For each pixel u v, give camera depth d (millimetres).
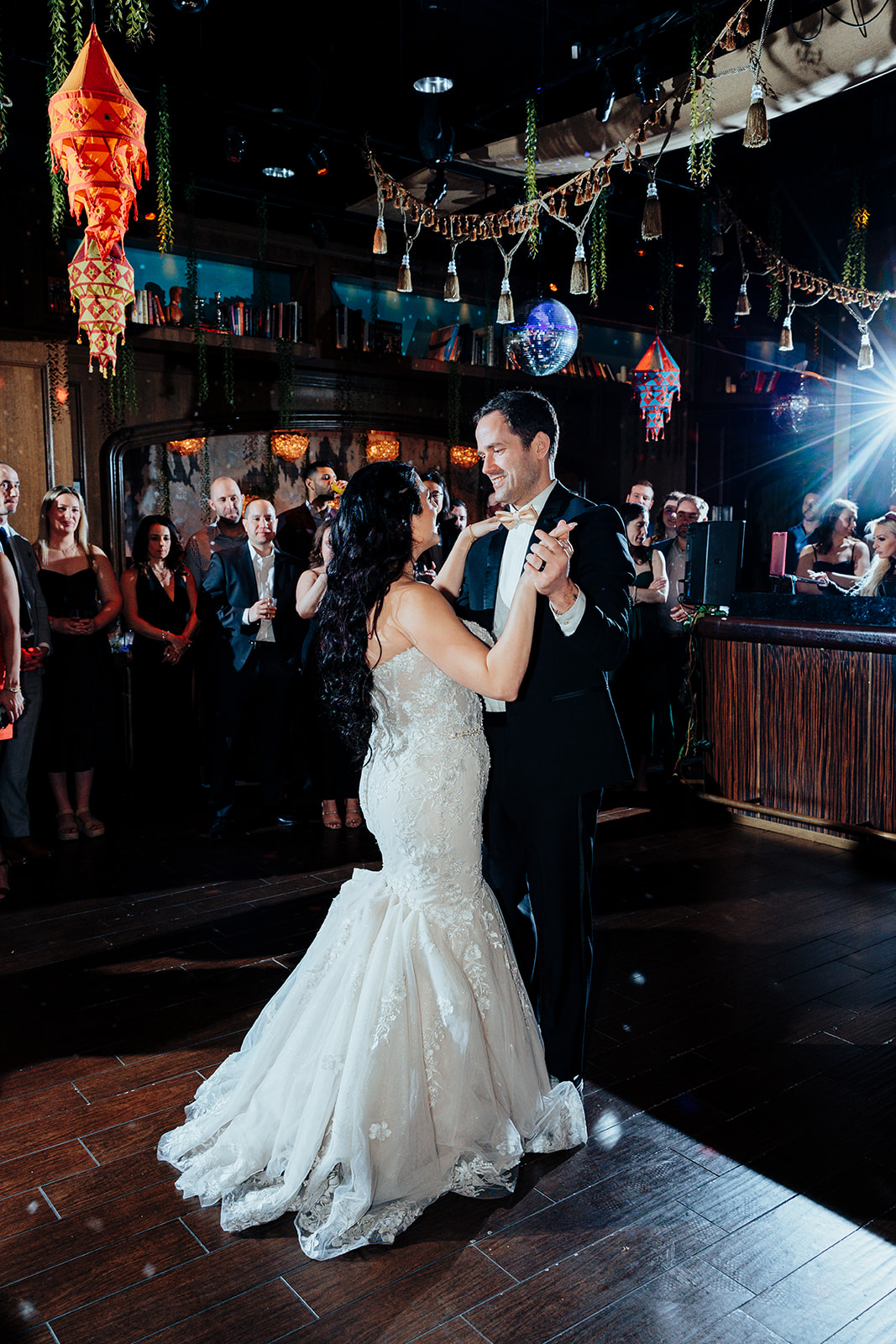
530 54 5609
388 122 5715
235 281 6664
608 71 4715
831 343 8359
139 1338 1628
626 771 2166
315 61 5062
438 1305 1698
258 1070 2123
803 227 8102
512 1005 2109
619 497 8500
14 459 5707
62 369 5773
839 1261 1809
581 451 8289
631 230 7148
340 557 1975
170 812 5113
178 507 6531
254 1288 1745
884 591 4855
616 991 2932
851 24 3744
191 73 5125
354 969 1999
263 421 6723
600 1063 2525
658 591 5035
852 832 4281
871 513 8242
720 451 8758
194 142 5703
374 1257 1821
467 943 2041
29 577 4262
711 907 3619
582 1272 1775
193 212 5984
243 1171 2014
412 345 7555
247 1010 2857
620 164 4805
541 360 5539
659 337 7734
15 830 4344
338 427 7086
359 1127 1857
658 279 7988
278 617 4695
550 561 1784
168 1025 2771
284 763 4980
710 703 4949
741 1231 1885
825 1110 2303
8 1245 1868
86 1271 1794
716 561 4859
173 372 6355
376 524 1928
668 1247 1839
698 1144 2168
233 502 5852
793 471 8789
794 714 4535
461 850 2027
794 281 6738
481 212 6727
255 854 4352
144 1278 1774
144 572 5254
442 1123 1966
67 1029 2752
